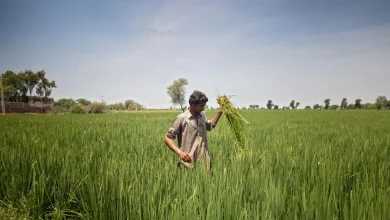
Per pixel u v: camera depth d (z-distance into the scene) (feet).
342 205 10.34
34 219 13.28
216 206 9.50
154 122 67.31
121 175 12.62
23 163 16.39
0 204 14.88
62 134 31.65
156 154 20.97
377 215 8.98
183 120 14.87
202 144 14.99
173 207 9.68
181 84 301.02
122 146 24.11
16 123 59.52
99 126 47.85
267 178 12.08
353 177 13.33
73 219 13.12
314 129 45.52
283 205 9.70
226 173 12.75
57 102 350.23
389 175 13.03
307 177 13.17
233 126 17.19
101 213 10.60
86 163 15.47
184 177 12.20
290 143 24.52
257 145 24.27
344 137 30.27
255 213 9.18
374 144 22.89
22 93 288.71
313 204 9.46
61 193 13.69
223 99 16.75
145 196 10.66
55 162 16.33
